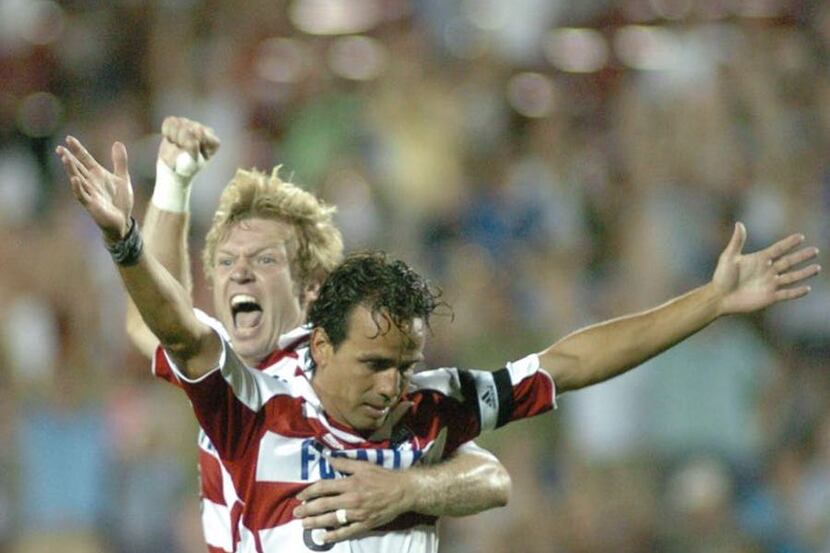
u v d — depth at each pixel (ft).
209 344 51.67
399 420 54.80
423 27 150.92
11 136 144.97
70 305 128.16
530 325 123.13
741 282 57.16
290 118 143.95
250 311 57.93
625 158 139.44
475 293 122.42
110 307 128.06
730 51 142.92
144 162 137.28
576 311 125.29
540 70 147.95
